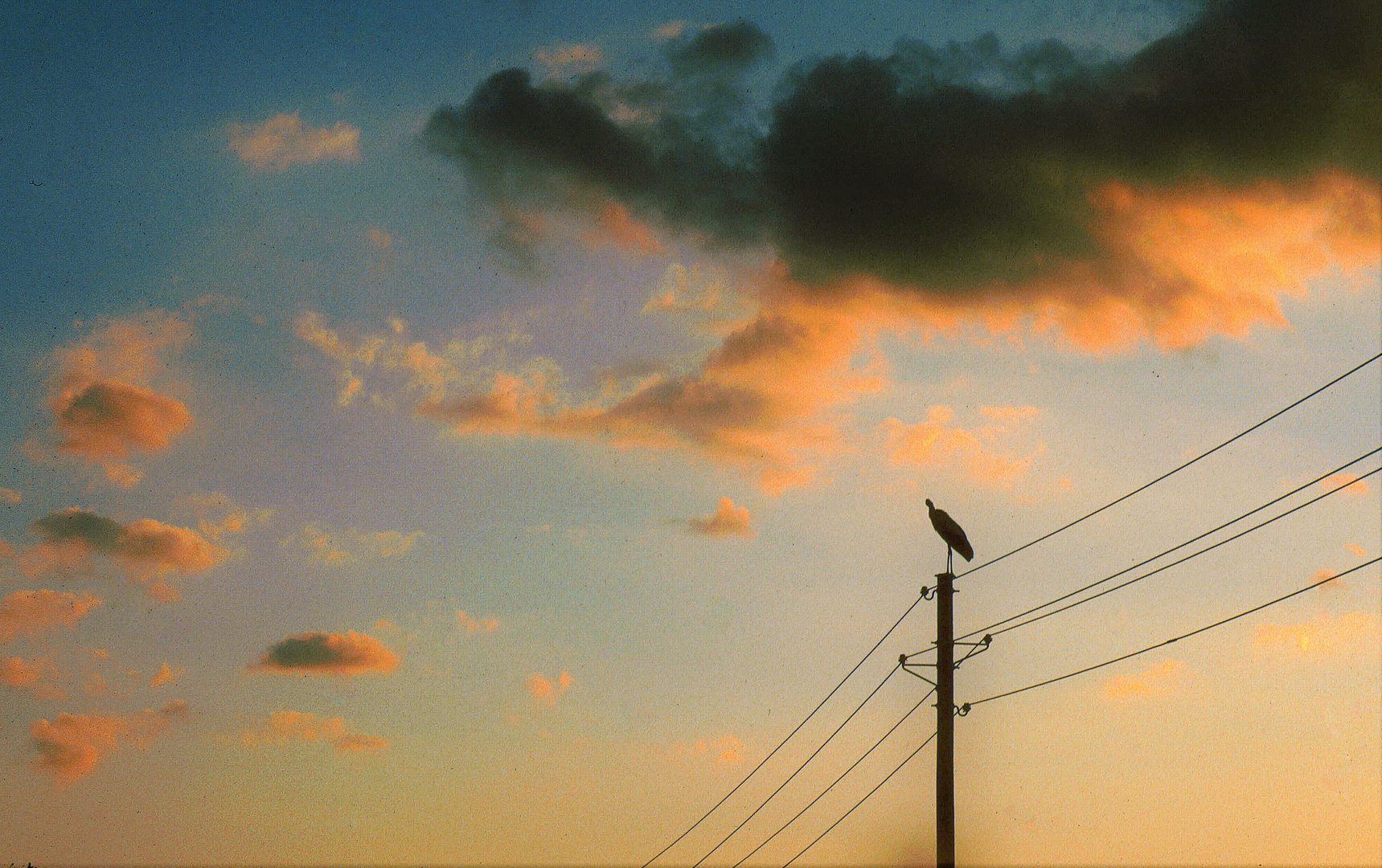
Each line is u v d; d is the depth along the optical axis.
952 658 25.86
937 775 25.20
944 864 24.53
